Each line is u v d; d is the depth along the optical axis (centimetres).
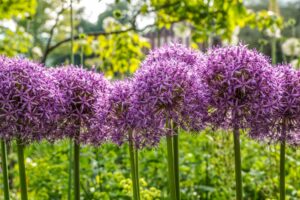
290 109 380
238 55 370
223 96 372
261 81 361
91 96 405
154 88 355
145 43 987
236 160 383
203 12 905
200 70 383
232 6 844
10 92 360
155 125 362
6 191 393
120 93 374
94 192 629
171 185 376
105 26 1002
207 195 691
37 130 378
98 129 402
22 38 1020
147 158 711
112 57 988
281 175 405
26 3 984
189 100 355
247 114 370
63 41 962
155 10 926
